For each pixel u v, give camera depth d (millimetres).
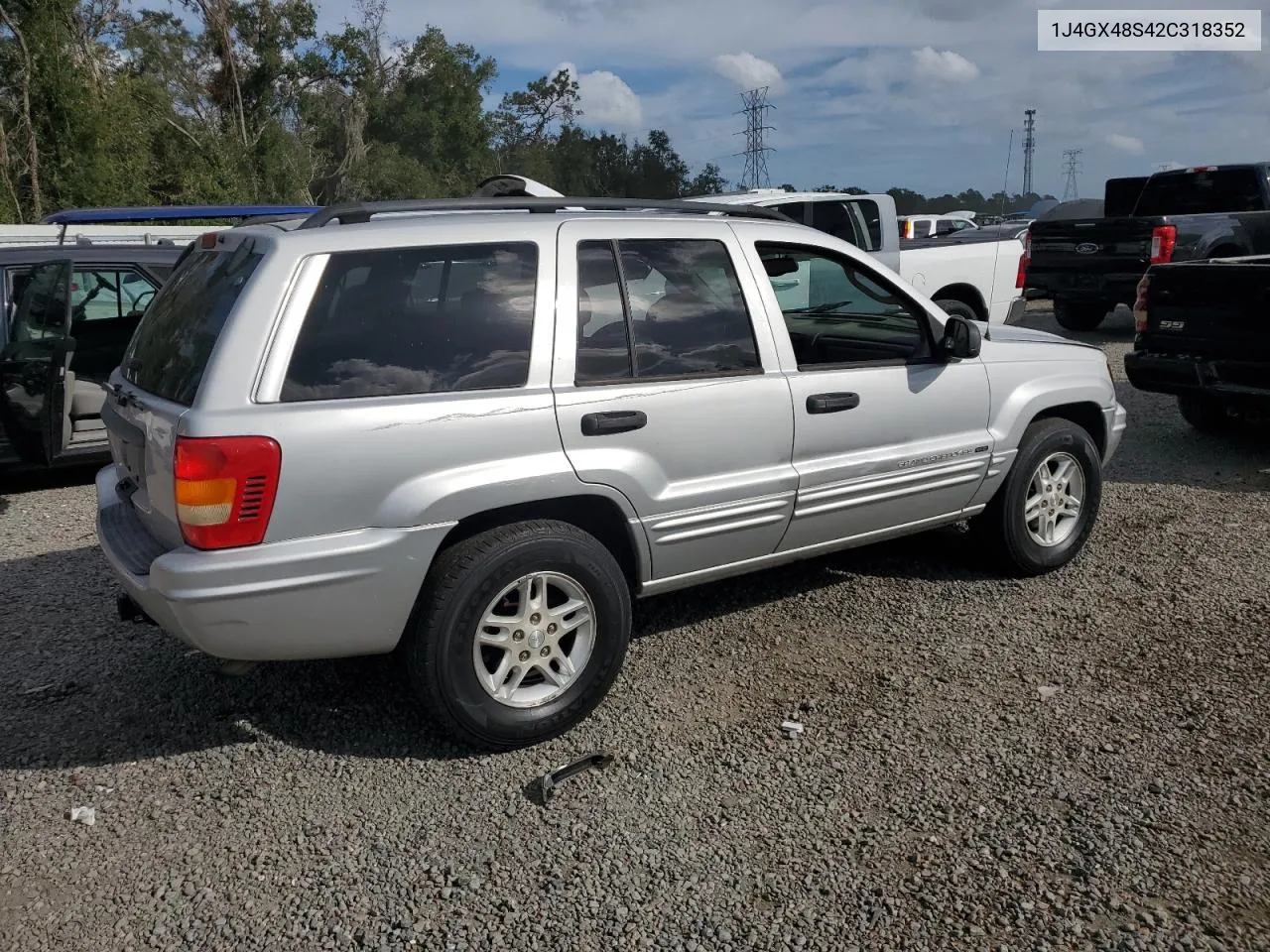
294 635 3271
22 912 2881
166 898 2924
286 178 33344
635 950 2684
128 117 25812
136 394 3641
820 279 5008
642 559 3887
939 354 4625
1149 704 3863
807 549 4406
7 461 6754
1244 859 2959
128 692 4125
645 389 3764
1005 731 3703
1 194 21250
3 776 3539
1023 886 2877
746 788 3396
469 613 3430
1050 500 5125
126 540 3639
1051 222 13164
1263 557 5359
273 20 33938
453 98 42844
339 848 3131
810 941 2695
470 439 3402
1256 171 13172
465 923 2795
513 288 3590
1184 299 7250
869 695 4004
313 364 3260
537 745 3701
